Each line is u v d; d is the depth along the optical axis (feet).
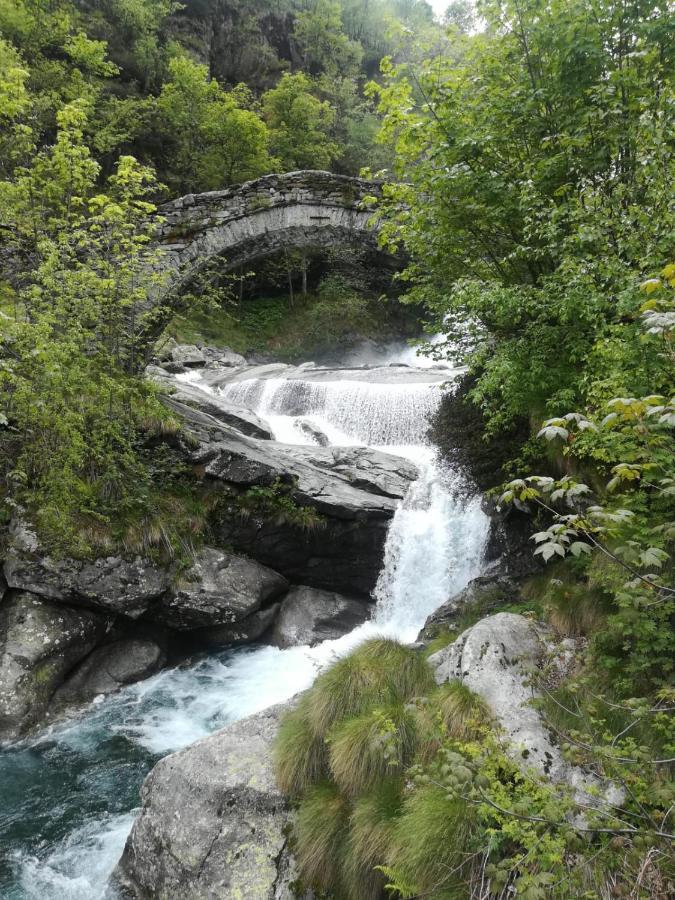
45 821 19.01
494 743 13.24
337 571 33.99
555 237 21.71
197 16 123.03
